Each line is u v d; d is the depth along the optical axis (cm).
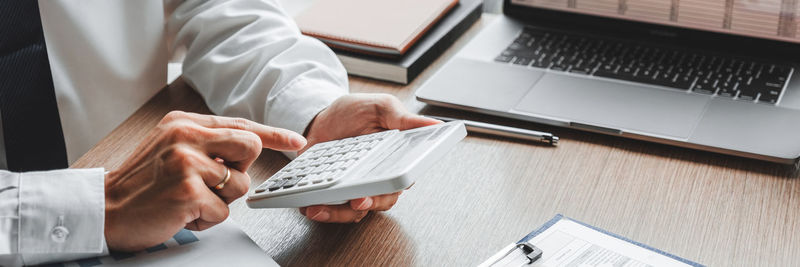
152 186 55
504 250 54
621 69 85
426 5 100
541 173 68
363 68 90
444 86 83
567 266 52
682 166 68
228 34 89
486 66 87
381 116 68
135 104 94
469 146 73
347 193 52
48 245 54
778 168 67
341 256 57
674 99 78
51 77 78
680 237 58
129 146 74
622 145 72
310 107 74
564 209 62
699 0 87
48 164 80
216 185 57
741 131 71
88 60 87
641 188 65
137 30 92
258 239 60
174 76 112
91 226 54
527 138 73
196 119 61
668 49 89
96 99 90
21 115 76
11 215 54
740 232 58
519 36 94
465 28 102
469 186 66
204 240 57
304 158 63
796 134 69
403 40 89
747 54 86
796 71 82
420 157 51
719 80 81
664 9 89
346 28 93
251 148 57
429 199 64
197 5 93
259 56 82
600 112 76
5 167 78
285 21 89
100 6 87
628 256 54
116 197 57
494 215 61
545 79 83
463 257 56
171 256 55
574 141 73
